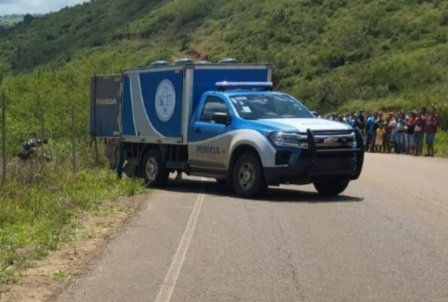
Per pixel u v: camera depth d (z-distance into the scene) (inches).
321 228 409.1
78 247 370.3
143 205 512.7
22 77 1251.2
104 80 724.0
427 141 1090.1
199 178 711.1
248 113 546.6
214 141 557.6
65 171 651.5
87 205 493.7
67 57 2955.2
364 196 546.6
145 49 3021.7
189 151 585.6
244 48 2721.5
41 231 400.8
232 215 456.8
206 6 3307.1
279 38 2746.1
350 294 279.6
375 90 2116.1
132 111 655.8
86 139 946.7
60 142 882.8
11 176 581.0
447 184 631.8
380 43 2488.9
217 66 595.5
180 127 591.8
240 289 288.4
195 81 587.2
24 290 292.4
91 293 287.0
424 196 543.5
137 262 335.3
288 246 362.6
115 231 412.2
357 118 1275.8
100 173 692.7
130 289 291.3
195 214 464.1
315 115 566.3
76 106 1005.2
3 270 320.8
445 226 413.7
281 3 3053.6
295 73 2501.2
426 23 2519.7
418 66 2151.8
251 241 375.9
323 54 2496.3
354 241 373.1
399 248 356.2
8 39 3678.6
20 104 1051.3
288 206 493.4
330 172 520.1
